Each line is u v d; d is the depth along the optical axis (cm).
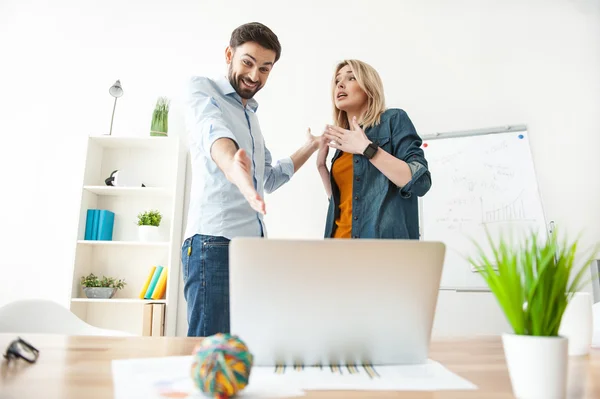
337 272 59
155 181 287
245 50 152
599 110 264
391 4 295
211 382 47
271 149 282
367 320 61
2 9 321
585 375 59
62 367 61
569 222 251
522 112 269
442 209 258
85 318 265
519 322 48
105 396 47
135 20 314
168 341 89
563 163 259
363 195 164
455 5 290
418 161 156
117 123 299
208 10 310
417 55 286
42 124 303
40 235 285
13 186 294
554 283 47
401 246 59
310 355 62
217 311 137
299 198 272
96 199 281
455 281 247
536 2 284
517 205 250
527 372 46
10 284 278
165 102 285
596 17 277
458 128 272
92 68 310
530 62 276
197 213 146
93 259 273
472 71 279
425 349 64
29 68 312
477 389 51
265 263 58
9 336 92
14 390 49
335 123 188
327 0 301
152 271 255
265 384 54
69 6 320
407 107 279
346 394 49
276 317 60
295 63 294
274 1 304
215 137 119
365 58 289
